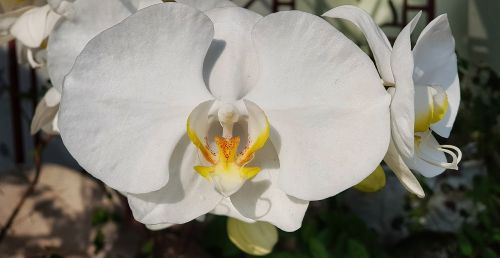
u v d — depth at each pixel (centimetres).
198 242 62
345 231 57
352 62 29
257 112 30
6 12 39
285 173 31
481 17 80
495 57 77
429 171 32
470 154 68
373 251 57
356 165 30
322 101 30
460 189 65
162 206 31
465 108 68
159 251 60
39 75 74
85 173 64
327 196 30
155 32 29
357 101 29
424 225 66
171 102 30
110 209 62
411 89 28
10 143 78
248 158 31
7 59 75
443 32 32
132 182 31
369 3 80
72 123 29
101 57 29
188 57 30
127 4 31
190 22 29
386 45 31
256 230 35
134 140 30
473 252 56
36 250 61
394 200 67
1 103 77
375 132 29
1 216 62
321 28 29
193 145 32
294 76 30
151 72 30
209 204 31
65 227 62
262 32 29
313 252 48
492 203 59
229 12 31
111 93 30
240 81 31
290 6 79
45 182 64
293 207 31
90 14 31
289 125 31
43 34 36
